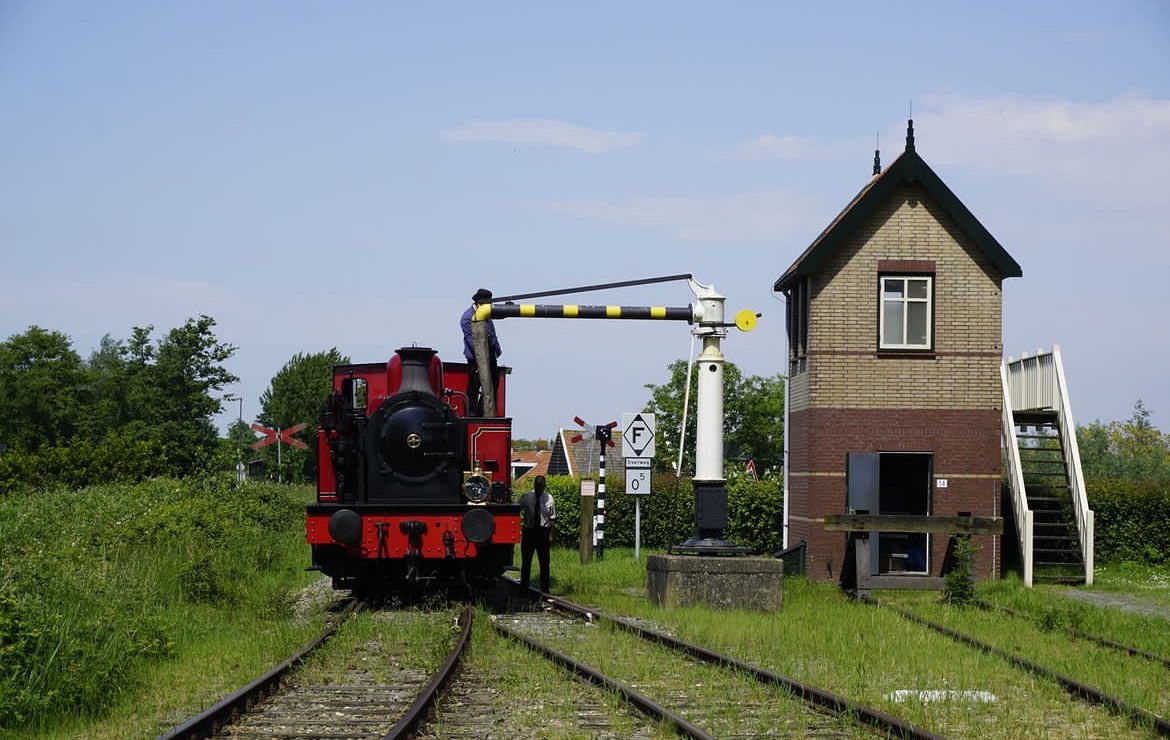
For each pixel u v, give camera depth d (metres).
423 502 18.58
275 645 13.35
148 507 24.45
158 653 12.92
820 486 24.50
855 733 9.24
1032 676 11.99
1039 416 26.88
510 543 18.58
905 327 24.73
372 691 10.96
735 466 46.28
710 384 19.34
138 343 61.97
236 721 9.64
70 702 10.40
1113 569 27.66
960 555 20.08
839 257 24.72
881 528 20.39
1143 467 53.59
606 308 19.61
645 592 21.36
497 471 19.00
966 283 24.75
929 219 24.75
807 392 25.02
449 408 18.81
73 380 73.50
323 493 19.59
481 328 20.34
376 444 18.62
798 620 16.62
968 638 14.66
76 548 17.30
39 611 11.52
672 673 11.96
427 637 14.09
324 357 79.56
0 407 71.56
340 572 19.22
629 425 27.56
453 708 10.12
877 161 27.58
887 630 15.57
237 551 23.19
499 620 16.66
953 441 24.61
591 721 9.69
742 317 19.45
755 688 10.95
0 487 37.06
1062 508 25.64
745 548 18.91
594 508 31.23
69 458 39.53
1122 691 11.28
